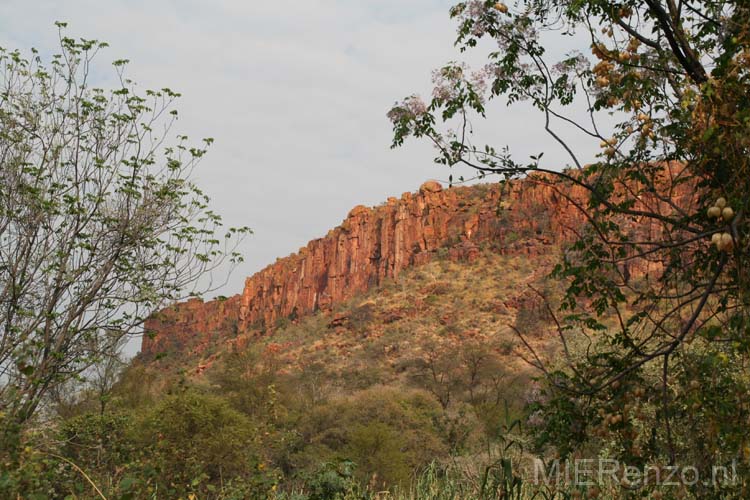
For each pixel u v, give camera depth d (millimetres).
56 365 9594
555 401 3676
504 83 4648
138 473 7477
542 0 4523
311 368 91875
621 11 4145
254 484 7594
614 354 3715
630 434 3604
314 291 143500
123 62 11359
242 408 29078
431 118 4273
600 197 3730
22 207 10250
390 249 132875
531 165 3939
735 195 3242
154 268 10938
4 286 9656
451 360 63469
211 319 159750
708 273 3637
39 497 4379
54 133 10977
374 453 24547
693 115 3402
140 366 23734
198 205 11398
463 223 127188
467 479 5215
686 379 3359
